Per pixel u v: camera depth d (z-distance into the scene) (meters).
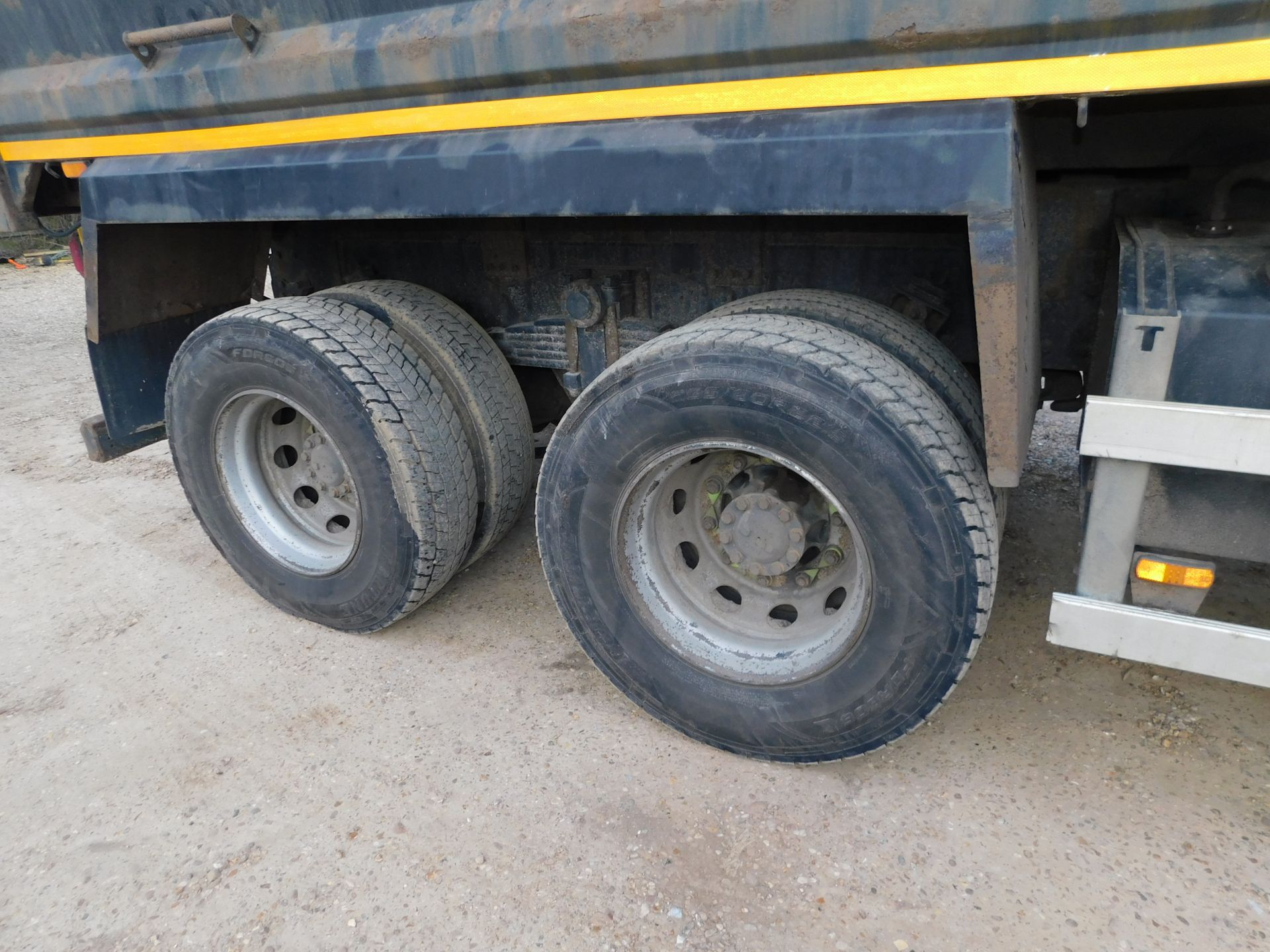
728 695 2.21
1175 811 2.06
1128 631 1.79
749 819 2.11
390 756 2.38
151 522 3.94
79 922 1.94
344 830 2.14
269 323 2.52
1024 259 1.66
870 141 1.59
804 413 1.84
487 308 2.90
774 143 1.67
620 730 2.45
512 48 1.87
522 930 1.85
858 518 1.89
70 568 3.54
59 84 2.57
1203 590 1.72
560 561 2.33
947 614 1.86
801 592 2.29
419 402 2.54
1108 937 1.77
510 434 2.86
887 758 2.29
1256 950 1.72
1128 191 2.07
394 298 2.70
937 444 1.79
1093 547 1.79
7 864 2.10
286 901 1.96
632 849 2.04
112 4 2.36
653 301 2.61
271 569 2.98
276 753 2.42
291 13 2.12
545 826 2.12
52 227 3.13
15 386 6.26
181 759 2.42
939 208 1.58
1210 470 1.62
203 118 2.39
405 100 2.08
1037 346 2.08
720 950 1.79
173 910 1.95
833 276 2.38
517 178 1.95
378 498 2.57
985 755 2.27
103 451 3.18
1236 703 2.39
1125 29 1.38
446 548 2.66
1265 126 1.86
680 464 2.16
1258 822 2.02
